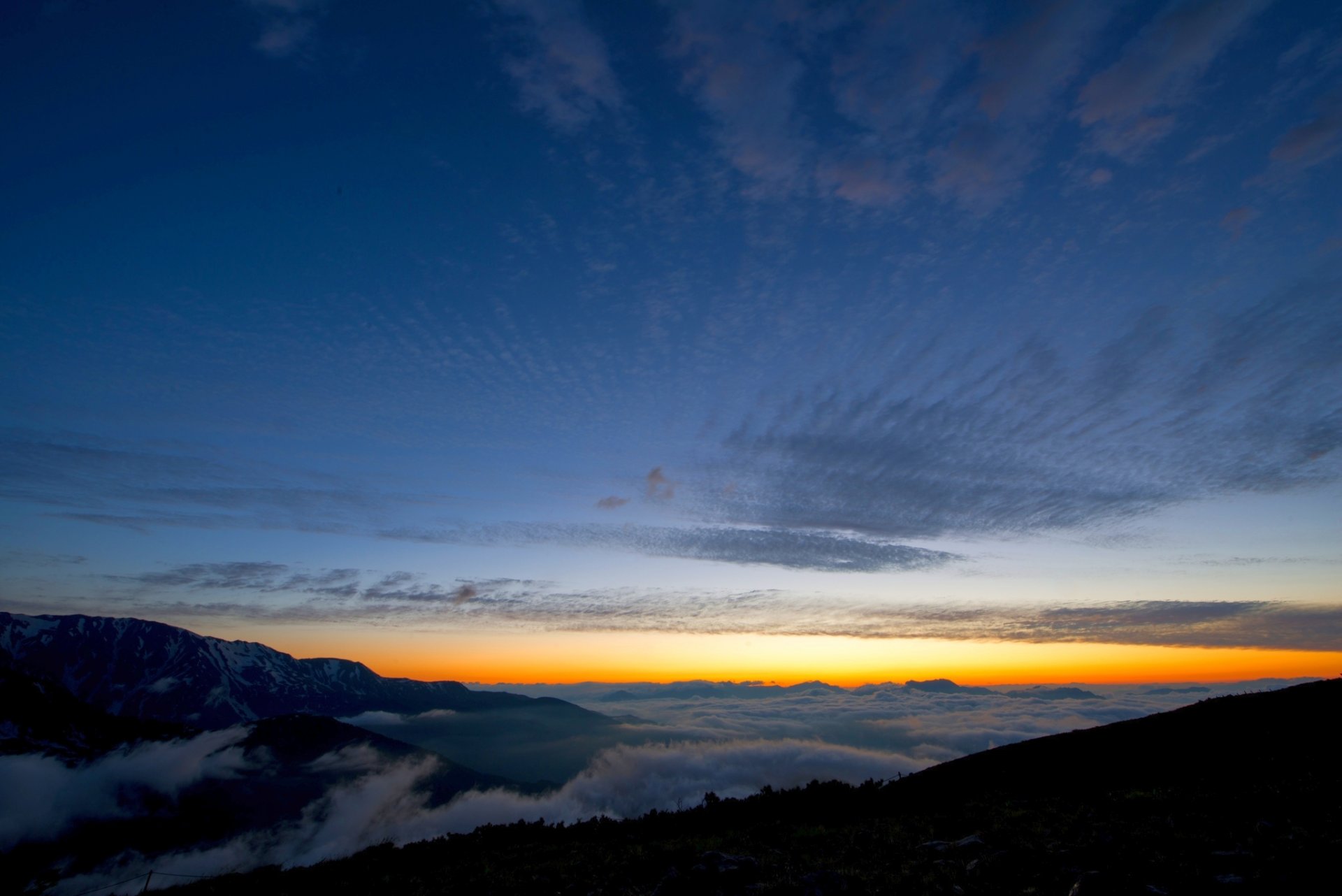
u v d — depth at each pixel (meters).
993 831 18.61
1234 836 15.32
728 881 15.98
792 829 23.44
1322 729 26.14
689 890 15.65
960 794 27.59
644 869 18.88
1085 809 20.52
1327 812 16.31
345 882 22.06
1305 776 20.66
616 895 16.58
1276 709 29.72
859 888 14.63
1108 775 26.47
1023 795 25.36
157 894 24.91
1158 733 30.48
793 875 15.91
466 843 27.20
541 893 17.64
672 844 21.88
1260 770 23.02
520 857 23.19
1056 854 15.34
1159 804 19.77
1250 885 12.35
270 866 27.00
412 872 22.89
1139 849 15.00
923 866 16.08
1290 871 12.70
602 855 21.59
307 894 21.16
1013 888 13.94
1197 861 13.88
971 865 15.46
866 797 28.91
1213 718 30.77
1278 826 15.55
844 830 22.06
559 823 29.56
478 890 18.48
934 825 21.28
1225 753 25.97
